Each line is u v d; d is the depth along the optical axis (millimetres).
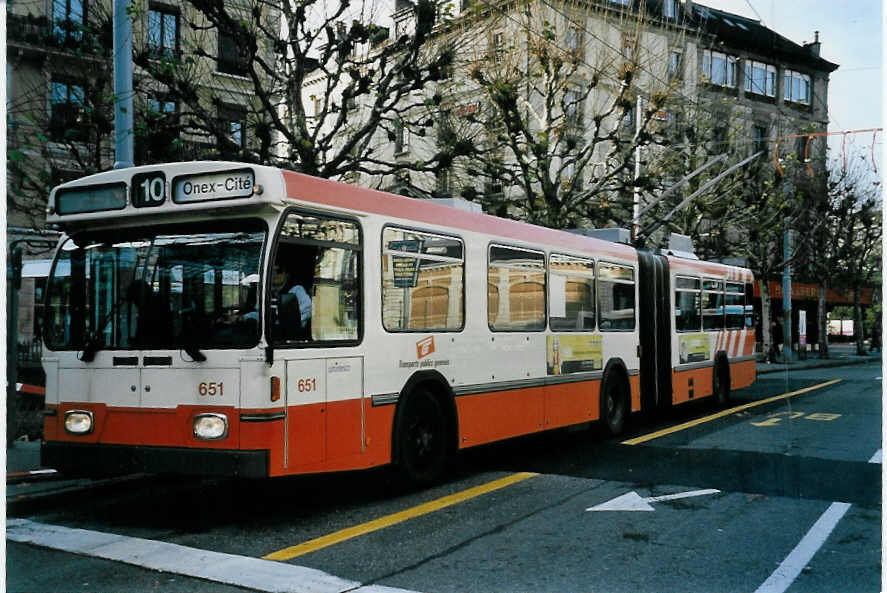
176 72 14203
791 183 34219
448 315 9023
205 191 6984
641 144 22219
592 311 12352
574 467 10070
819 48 46125
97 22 15508
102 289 7402
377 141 32719
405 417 8289
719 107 32719
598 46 22453
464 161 19875
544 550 6352
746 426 14188
